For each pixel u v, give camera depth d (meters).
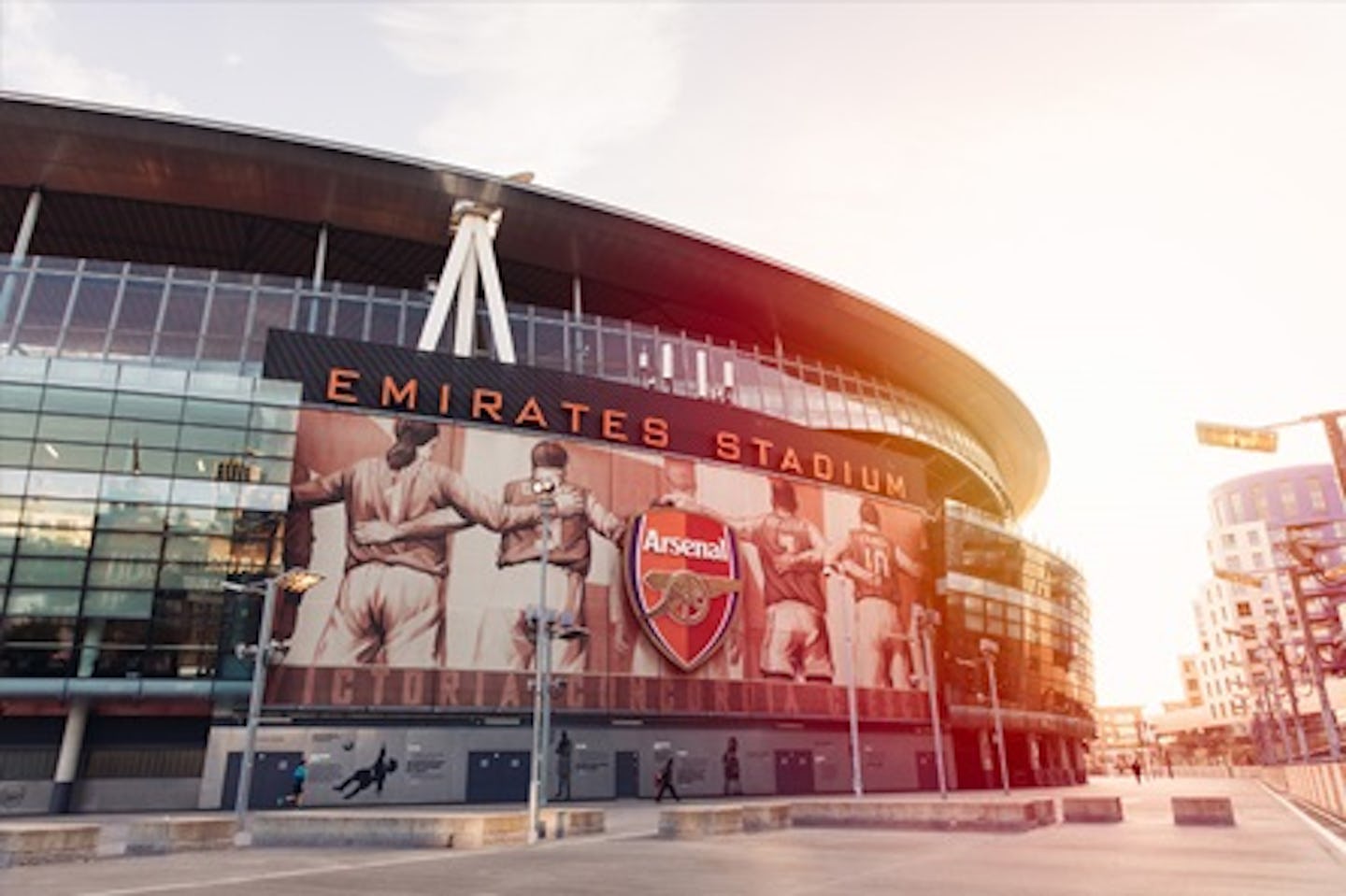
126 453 36.22
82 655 33.16
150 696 33.44
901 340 62.50
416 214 49.16
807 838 20.50
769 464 49.66
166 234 50.19
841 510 51.56
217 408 37.97
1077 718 65.75
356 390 40.56
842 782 45.91
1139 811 30.16
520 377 44.09
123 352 41.75
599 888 12.45
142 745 35.47
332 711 35.66
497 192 48.12
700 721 42.81
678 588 43.50
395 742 36.34
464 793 36.78
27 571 33.62
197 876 14.16
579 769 39.28
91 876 14.31
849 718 47.16
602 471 44.25
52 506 34.69
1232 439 17.55
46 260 43.69
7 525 33.94
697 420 48.19
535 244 52.00
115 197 47.06
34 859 16.06
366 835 19.53
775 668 45.66
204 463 37.00
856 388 63.09
